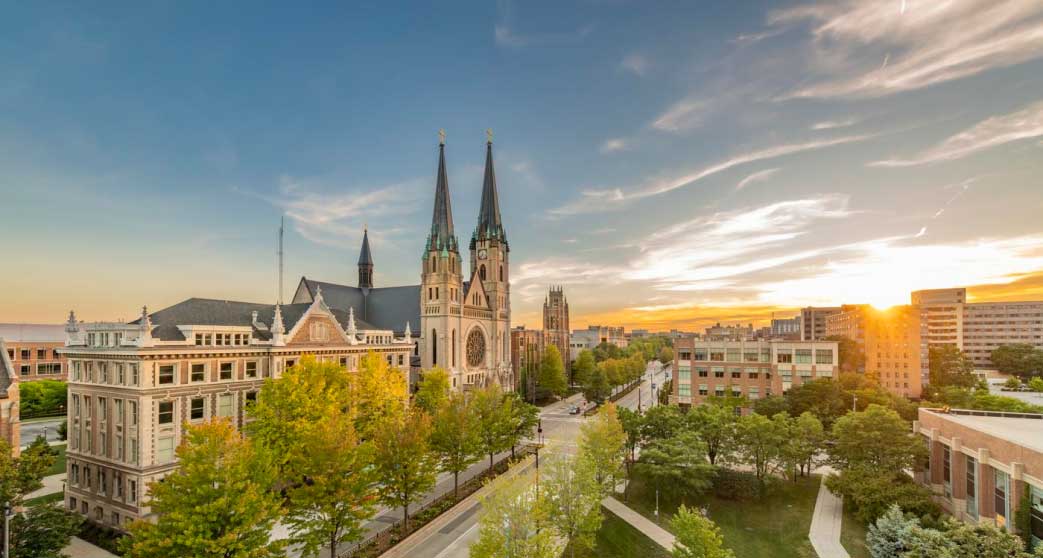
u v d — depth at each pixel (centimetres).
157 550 2794
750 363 9512
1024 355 14425
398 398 6038
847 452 5125
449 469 5356
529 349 13600
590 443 5053
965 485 4412
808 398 7944
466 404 6050
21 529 3256
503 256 11925
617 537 4503
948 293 18450
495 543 3055
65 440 7519
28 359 10531
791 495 5584
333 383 5312
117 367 4731
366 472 3997
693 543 3055
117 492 4622
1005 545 3130
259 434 4462
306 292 10056
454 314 10156
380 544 4225
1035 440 3712
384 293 11331
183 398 4844
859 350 11750
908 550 3609
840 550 4328
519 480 3566
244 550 2931
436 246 10100
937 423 4909
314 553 3741
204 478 2911
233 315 6069
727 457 5725
